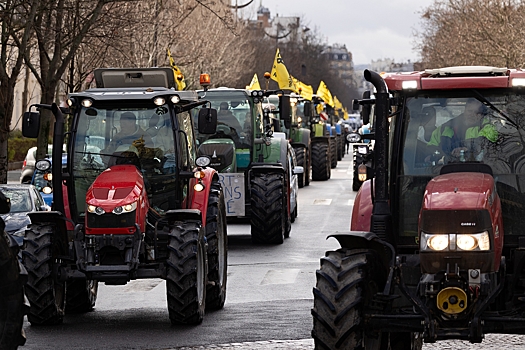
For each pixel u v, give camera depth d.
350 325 16.56
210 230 27.48
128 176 25.53
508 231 19.11
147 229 25.44
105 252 24.75
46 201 47.41
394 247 19.47
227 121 44.28
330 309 16.69
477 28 110.12
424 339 16.55
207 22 99.81
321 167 85.06
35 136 26.22
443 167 19.00
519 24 97.31
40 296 24.61
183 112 27.77
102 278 24.53
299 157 76.25
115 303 29.61
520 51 96.62
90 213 24.59
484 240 16.47
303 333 23.30
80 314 27.36
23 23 49.47
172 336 23.42
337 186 78.62
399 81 19.66
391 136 20.30
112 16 52.88
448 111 19.84
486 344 21.86
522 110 19.58
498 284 16.94
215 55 102.75
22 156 104.19
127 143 26.75
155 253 24.91
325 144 86.06
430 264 16.61
